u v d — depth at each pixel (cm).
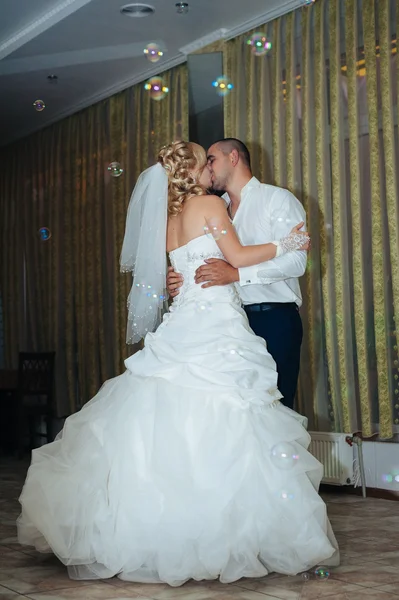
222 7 548
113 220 724
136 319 333
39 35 595
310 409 524
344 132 517
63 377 780
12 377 767
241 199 369
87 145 762
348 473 493
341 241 507
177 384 290
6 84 700
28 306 836
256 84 575
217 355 295
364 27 491
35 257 822
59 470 295
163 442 279
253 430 282
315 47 527
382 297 479
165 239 323
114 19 566
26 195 841
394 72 483
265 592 258
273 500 275
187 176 321
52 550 291
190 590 262
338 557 294
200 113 622
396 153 480
